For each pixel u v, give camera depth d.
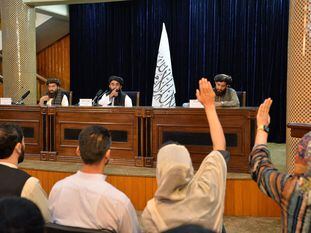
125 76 7.42
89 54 7.62
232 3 6.64
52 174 3.88
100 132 1.73
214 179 1.41
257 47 6.57
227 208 3.55
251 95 6.64
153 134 3.95
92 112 4.12
